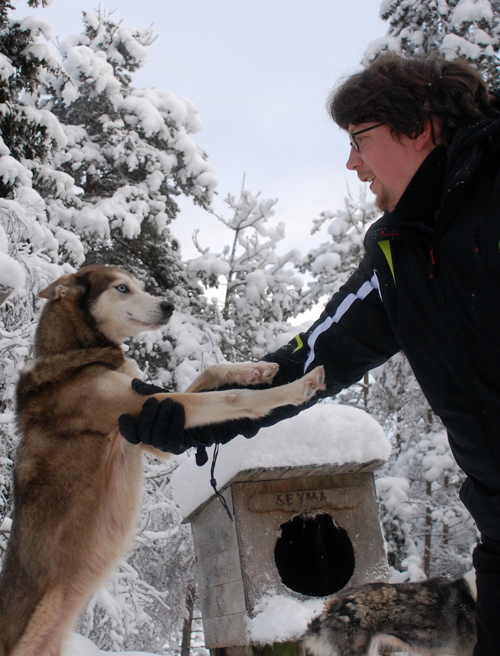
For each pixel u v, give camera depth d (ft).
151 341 36.55
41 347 9.67
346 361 7.02
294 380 7.71
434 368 5.11
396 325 5.47
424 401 36.94
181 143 44.42
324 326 7.14
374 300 6.77
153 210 42.39
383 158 5.41
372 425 12.16
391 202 5.63
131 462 8.66
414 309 5.24
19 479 8.67
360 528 11.96
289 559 12.96
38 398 8.96
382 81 5.24
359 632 10.77
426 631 11.24
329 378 7.06
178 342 37.60
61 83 41.22
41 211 21.93
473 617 11.47
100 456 8.48
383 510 37.19
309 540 12.96
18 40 28.94
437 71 5.07
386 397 39.73
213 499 12.07
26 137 29.43
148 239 44.42
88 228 36.78
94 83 42.14
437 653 11.32
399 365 38.68
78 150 41.55
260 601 10.84
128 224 38.45
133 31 49.47
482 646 5.03
